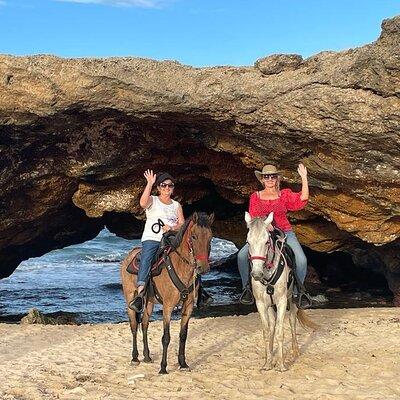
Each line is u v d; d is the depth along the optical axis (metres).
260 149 14.60
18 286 27.48
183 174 17.53
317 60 12.71
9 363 9.89
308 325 9.45
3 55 13.14
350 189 14.27
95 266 36.47
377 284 22.69
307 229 17.30
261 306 8.43
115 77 13.12
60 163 16.17
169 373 8.77
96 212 17.41
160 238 8.79
